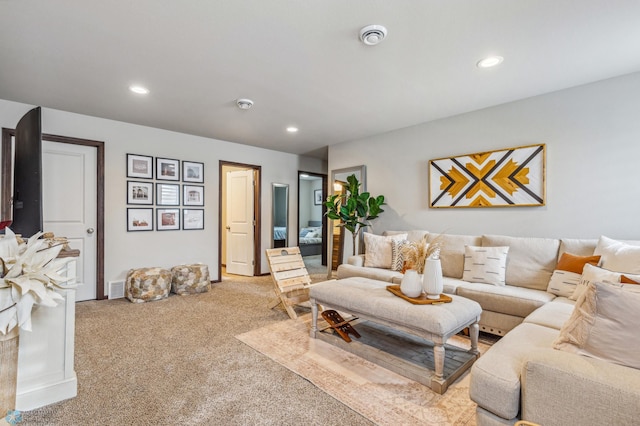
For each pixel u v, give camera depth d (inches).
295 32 80.3
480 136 138.4
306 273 143.8
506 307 95.1
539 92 119.8
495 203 132.5
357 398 69.4
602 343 43.6
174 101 128.6
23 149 88.4
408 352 88.2
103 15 73.0
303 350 94.1
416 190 161.3
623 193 105.0
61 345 68.4
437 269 83.0
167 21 75.5
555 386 42.3
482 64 97.4
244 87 115.0
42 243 55.2
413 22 76.0
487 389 49.8
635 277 58.8
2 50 88.4
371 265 144.4
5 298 50.1
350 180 178.5
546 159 120.3
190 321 120.1
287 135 183.5
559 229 117.6
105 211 151.6
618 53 90.9
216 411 64.6
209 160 190.1
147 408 65.5
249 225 218.4
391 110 140.1
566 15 73.3
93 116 147.7
